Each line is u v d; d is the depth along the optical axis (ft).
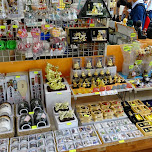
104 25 9.42
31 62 9.61
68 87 9.06
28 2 8.11
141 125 8.14
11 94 9.04
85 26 9.34
